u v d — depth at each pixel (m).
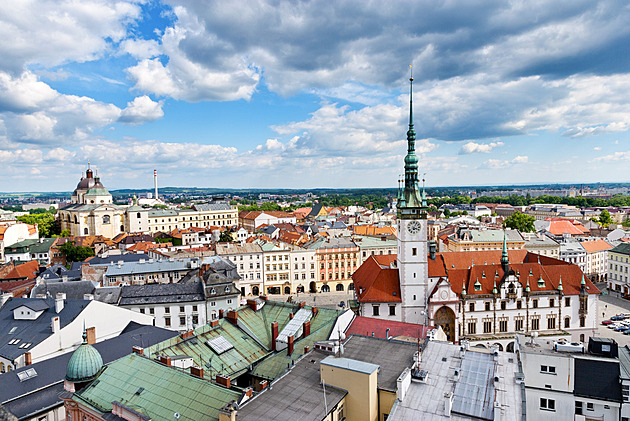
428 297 112.88
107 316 92.81
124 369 55.88
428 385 52.03
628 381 58.66
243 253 182.75
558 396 61.75
